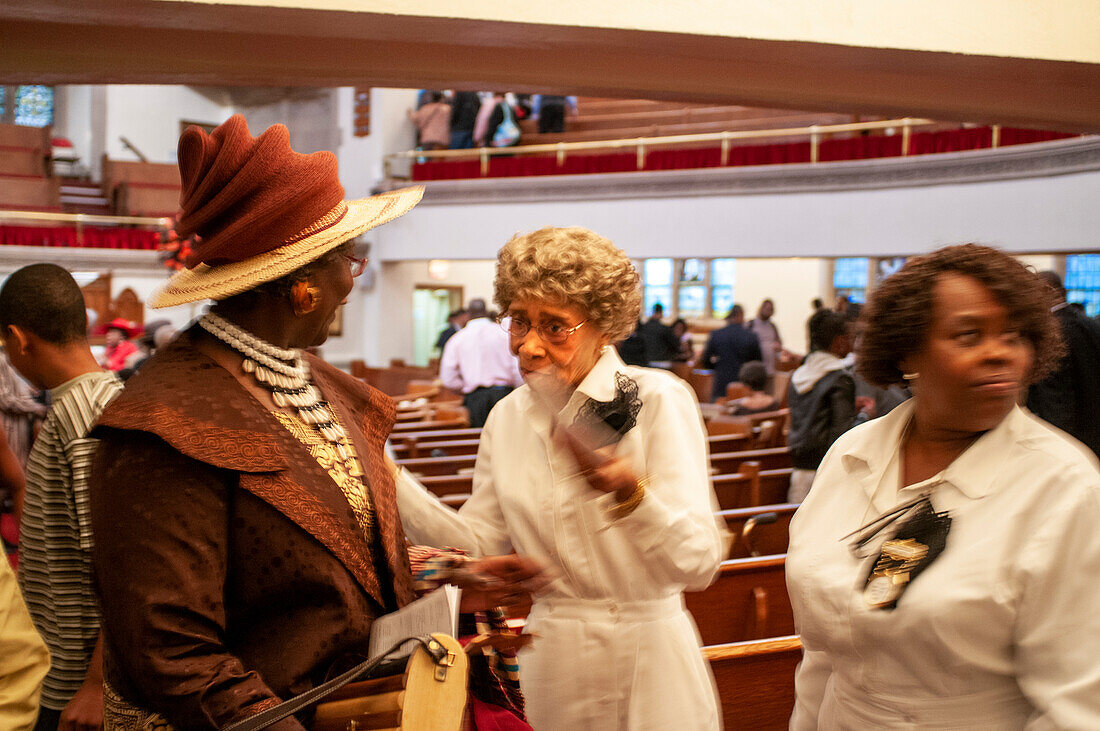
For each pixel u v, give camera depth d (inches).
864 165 465.1
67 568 81.8
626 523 67.6
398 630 56.4
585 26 135.1
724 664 97.4
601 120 642.2
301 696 49.9
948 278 54.2
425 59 163.8
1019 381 53.5
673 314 756.0
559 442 66.7
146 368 55.2
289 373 58.2
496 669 64.9
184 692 47.0
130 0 120.7
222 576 50.6
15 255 560.1
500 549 79.5
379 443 66.7
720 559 72.4
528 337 72.3
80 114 798.5
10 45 149.9
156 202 695.1
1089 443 155.2
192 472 49.9
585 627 72.6
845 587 56.5
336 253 59.3
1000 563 50.6
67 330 85.3
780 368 506.6
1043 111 201.3
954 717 52.5
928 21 145.7
